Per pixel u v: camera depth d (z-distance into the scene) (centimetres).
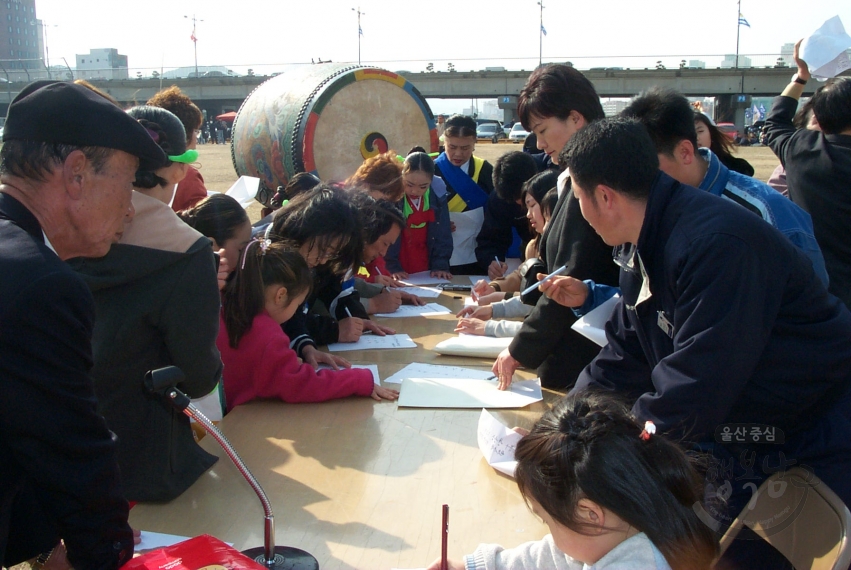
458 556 138
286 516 151
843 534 125
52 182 113
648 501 100
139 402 159
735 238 135
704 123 285
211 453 179
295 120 582
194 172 379
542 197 301
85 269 152
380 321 312
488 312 297
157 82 4256
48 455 105
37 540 128
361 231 254
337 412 207
